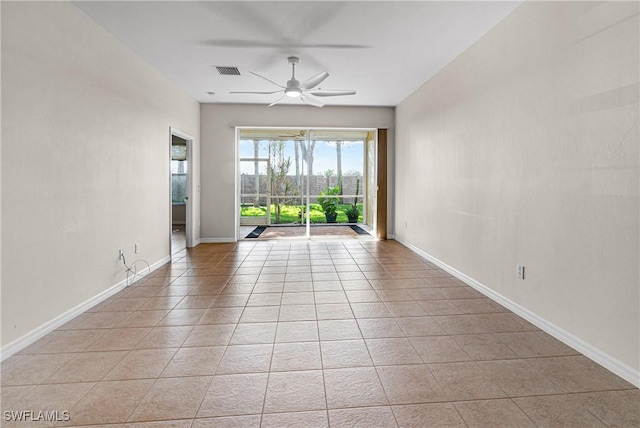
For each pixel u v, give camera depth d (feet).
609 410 5.81
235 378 6.78
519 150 9.91
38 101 8.36
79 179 9.93
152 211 14.92
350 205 26.25
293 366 7.22
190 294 11.85
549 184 8.73
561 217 8.35
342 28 11.39
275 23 11.03
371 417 5.67
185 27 11.21
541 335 8.68
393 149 22.86
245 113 21.86
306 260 17.13
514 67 10.10
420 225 18.12
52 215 8.86
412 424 5.50
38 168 8.38
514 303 10.19
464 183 13.23
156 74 15.15
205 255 18.39
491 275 11.42
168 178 16.57
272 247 20.70
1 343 7.44
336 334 8.73
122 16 10.39
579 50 7.76
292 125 22.13
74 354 7.68
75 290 9.82
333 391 6.36
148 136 14.46
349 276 14.14
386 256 17.99
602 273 7.24
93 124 10.59
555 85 8.50
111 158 11.62
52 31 8.80
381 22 11.00
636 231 6.51
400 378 6.79
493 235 11.26
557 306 8.52
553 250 8.63
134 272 13.33
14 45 7.64
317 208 26.08
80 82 9.95
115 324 9.31
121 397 6.16
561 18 8.28
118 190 12.10
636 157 6.51
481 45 11.94
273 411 5.81
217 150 21.89
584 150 7.66
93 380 6.68
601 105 7.22
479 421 5.56
